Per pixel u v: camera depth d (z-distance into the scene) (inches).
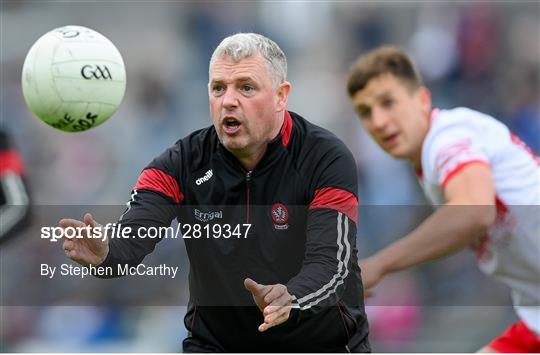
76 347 1143.0
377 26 1683.1
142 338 1143.0
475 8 1648.6
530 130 1577.3
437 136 667.4
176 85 1641.2
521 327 746.2
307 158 582.2
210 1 1696.6
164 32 1688.0
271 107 571.5
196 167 595.5
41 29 1640.0
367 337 613.6
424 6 1672.0
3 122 1545.3
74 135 1515.7
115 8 1683.1
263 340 604.7
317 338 598.2
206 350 611.5
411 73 705.6
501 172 677.3
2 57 1608.0
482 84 1620.3
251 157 582.2
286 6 1695.4
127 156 1536.7
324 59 1673.2
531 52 1630.2
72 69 552.1
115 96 569.6
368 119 716.7
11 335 1152.2
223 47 570.3
